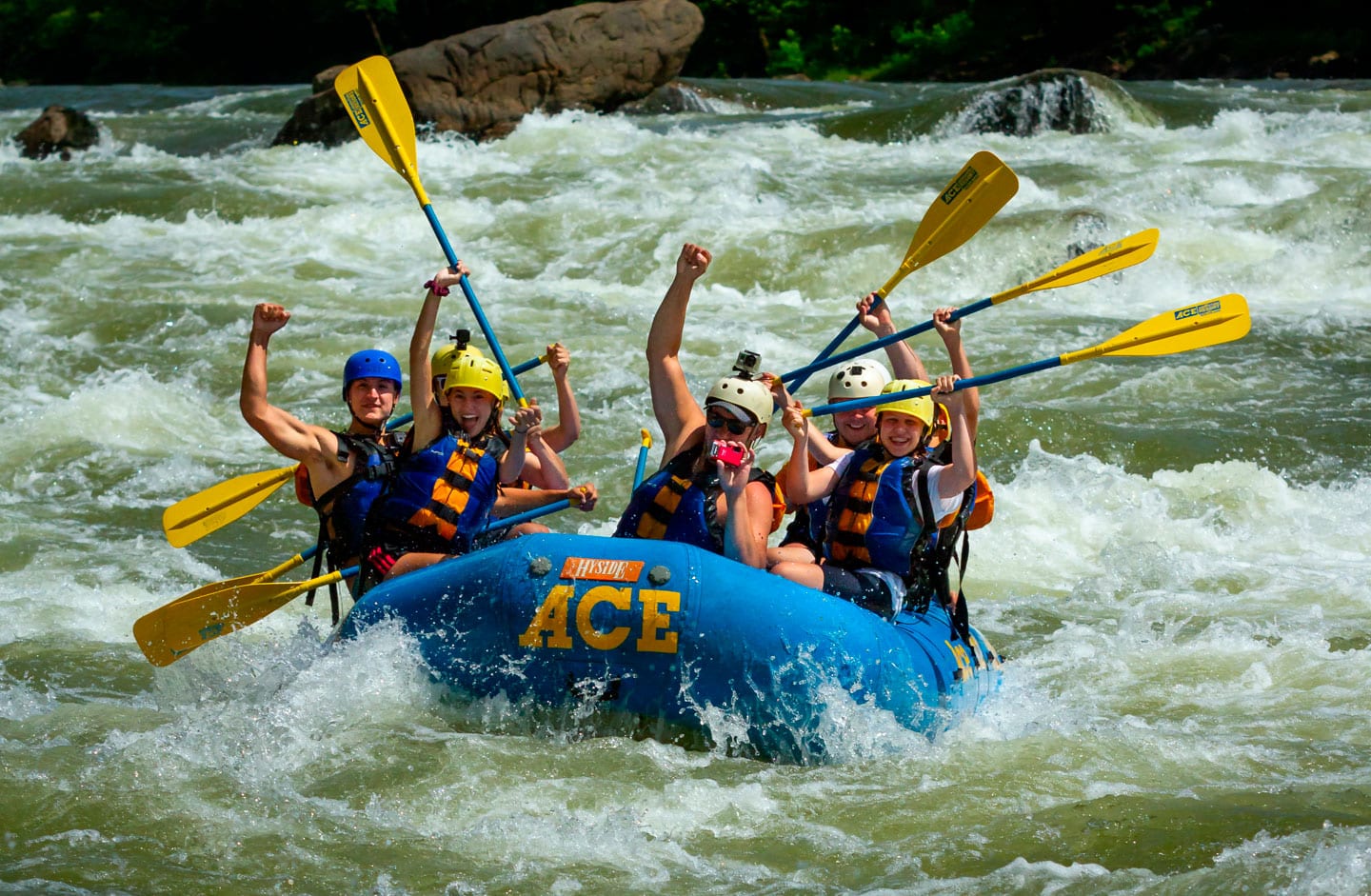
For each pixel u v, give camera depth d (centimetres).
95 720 1442
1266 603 1905
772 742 1309
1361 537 2156
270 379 3036
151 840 1161
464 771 1273
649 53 6344
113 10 11531
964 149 5300
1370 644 1738
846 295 3716
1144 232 1633
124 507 2386
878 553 1432
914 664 1360
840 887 1098
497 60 6009
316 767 1291
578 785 1260
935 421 1547
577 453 2553
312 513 2375
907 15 10288
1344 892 1051
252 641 1734
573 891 1091
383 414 1513
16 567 2058
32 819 1192
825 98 6988
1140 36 8975
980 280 3709
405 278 3900
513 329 3362
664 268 3894
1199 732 1447
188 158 5831
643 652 1280
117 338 3356
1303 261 3650
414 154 1764
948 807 1238
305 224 4431
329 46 11362
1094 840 1168
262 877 1104
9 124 7325
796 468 1425
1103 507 2270
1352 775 1309
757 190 4500
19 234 4434
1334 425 2570
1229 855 1126
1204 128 5575
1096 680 1642
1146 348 1550
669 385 1464
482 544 1514
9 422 2773
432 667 1344
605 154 5316
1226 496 2291
